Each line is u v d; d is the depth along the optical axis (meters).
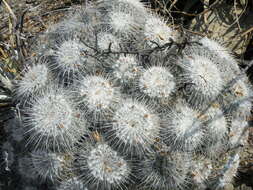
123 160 0.31
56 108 0.31
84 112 0.32
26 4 0.60
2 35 0.56
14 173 0.42
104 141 0.31
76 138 0.32
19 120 0.36
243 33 0.52
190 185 0.34
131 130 0.30
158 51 0.35
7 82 0.44
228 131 0.36
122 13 0.38
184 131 0.31
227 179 0.37
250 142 0.45
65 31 0.38
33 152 0.34
